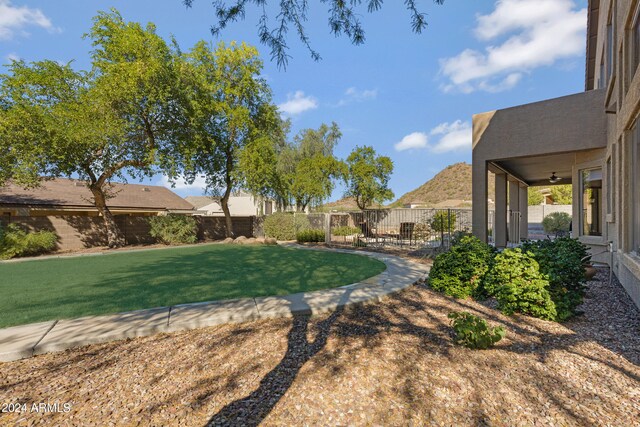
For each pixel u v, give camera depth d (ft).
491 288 15.14
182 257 34.58
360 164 74.95
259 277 22.31
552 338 11.44
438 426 6.76
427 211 54.49
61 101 39.83
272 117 62.03
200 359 10.00
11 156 37.73
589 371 9.02
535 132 26.71
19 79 36.50
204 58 55.16
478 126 29.94
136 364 9.72
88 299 16.65
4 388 8.45
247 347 10.86
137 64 39.99
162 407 7.51
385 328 12.58
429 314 14.39
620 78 18.43
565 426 6.73
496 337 10.34
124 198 72.23
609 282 19.92
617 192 19.22
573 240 19.99
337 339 11.46
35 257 36.78
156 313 14.01
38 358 10.27
